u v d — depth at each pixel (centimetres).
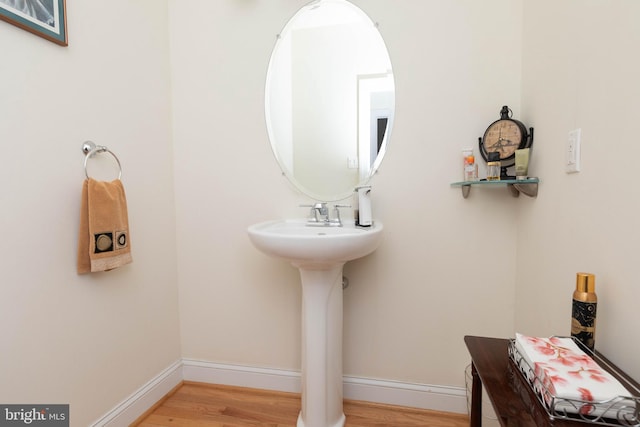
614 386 57
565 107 95
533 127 119
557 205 100
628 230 68
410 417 141
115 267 120
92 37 120
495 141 127
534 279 117
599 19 77
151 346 150
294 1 151
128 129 137
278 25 153
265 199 158
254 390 162
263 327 161
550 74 105
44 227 103
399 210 145
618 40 70
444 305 143
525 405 61
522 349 73
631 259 67
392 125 144
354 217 146
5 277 93
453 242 141
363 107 147
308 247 106
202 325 167
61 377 109
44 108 103
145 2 147
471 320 141
